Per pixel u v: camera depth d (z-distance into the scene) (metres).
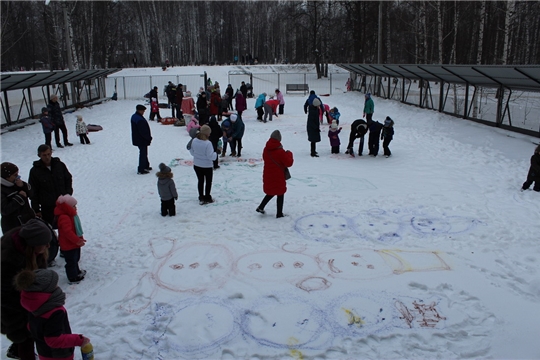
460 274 5.72
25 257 3.84
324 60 54.62
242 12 73.38
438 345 4.36
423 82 22.70
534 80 12.70
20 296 3.62
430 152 13.34
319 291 5.34
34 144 15.30
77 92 26.27
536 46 42.41
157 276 5.82
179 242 6.91
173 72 48.53
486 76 14.58
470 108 17.45
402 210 8.24
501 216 7.81
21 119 18.83
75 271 5.69
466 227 7.34
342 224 7.57
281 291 5.35
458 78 18.11
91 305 5.18
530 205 8.36
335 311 4.91
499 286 5.42
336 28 51.38
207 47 73.81
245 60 66.75
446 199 8.87
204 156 8.59
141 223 7.85
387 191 9.53
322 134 17.38
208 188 8.88
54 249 6.06
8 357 4.33
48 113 14.52
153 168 12.21
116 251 6.66
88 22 44.50
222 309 5.01
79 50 46.88
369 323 4.70
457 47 45.12
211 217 8.04
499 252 6.37
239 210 8.41
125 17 60.06
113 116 23.17
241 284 5.55
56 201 5.79
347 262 6.09
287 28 65.06
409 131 17.03
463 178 10.43
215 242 6.88
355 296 5.21
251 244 6.77
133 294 5.39
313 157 13.22
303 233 7.19
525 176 10.25
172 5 66.12
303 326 4.66
